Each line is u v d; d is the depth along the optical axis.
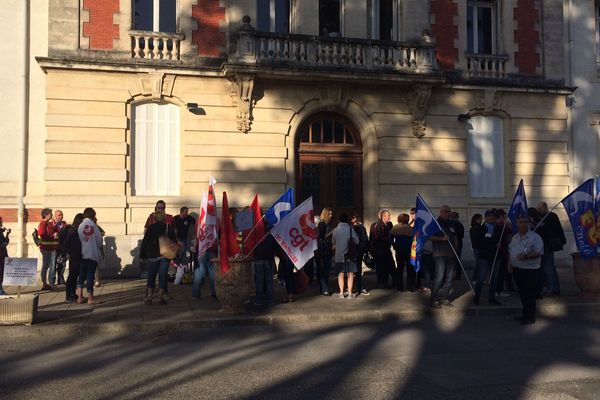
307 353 7.11
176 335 8.21
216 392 5.48
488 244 10.39
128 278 13.64
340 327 8.83
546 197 16.77
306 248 9.84
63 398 5.30
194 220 13.06
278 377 6.00
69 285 10.24
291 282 10.43
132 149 14.21
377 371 6.24
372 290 11.98
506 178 16.62
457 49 16.31
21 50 13.80
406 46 15.09
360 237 11.25
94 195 13.63
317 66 14.41
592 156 17.34
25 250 13.47
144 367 6.43
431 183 15.85
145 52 14.10
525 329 8.71
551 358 6.86
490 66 16.77
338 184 15.72
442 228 10.23
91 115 13.72
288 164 14.97
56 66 13.40
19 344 7.59
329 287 12.28
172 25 14.73
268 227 10.39
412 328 8.76
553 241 11.26
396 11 16.38
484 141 16.62
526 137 16.73
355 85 15.33
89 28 13.80
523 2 16.94
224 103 14.57
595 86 17.52
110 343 7.69
